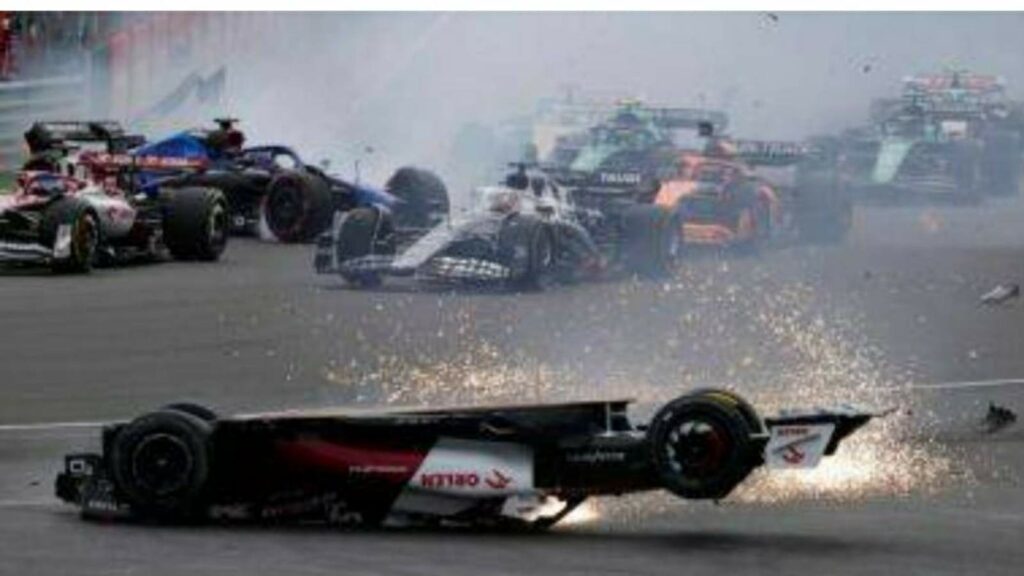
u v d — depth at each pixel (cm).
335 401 5806
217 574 3306
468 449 3728
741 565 3428
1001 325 7712
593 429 3700
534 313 7875
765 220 11044
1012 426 5378
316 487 3797
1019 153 16000
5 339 6919
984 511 4097
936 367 6612
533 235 8569
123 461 3784
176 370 6338
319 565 3388
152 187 10631
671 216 9488
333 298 8206
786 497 4247
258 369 6388
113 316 7550
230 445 3809
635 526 3838
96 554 3484
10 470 4669
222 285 8631
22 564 3391
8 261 9362
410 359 6650
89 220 8956
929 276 9600
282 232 10656
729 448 3481
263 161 11056
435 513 3756
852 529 3841
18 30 13375
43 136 10988
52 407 5644
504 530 3753
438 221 9256
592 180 9644
